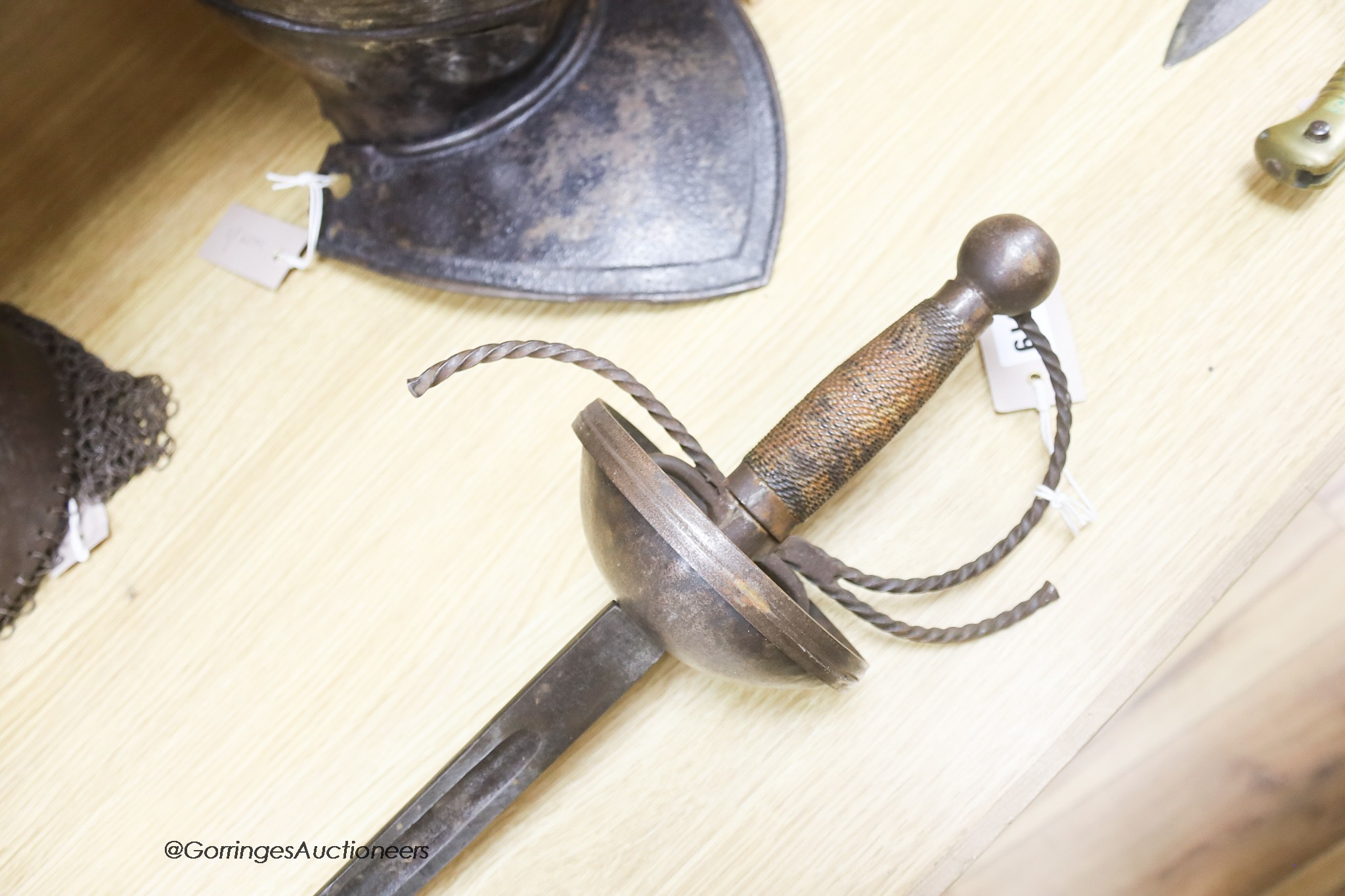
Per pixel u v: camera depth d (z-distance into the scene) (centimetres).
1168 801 56
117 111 65
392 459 60
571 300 58
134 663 60
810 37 61
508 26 54
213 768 59
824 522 57
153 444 61
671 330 59
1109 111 59
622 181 58
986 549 56
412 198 60
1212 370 56
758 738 57
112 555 61
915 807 55
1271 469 55
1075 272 58
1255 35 58
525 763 55
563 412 60
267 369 62
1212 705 56
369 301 62
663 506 46
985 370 57
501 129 59
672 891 56
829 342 58
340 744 58
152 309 63
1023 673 55
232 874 58
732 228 58
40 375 61
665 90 59
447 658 58
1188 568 55
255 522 61
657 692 57
